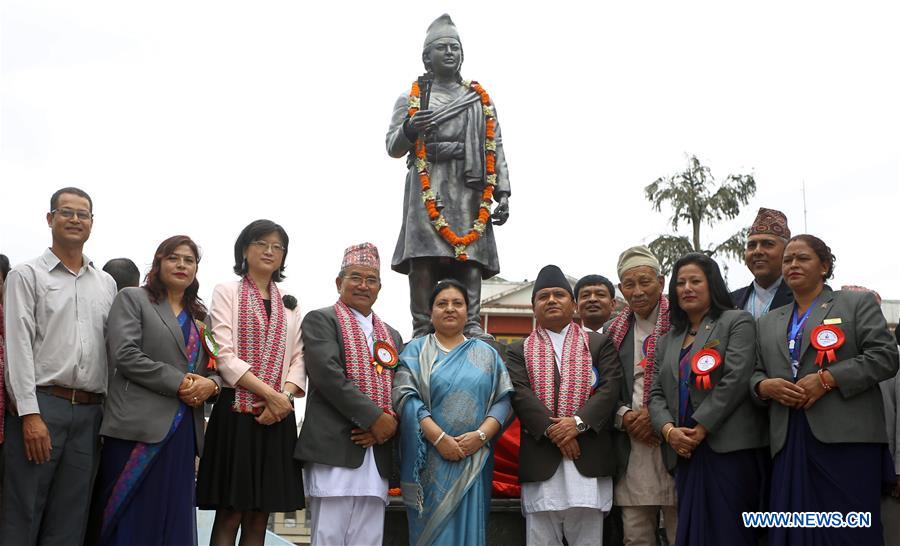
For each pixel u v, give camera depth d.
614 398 5.79
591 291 6.64
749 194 16.05
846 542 5.02
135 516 5.10
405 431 5.52
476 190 7.38
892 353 5.11
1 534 4.96
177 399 5.25
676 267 5.79
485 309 14.66
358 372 5.55
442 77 7.59
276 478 5.33
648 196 16.20
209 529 8.09
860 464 5.11
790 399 5.14
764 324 5.54
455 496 5.37
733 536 5.21
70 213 5.35
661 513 6.67
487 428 5.50
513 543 6.24
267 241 5.74
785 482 5.14
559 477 5.65
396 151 7.37
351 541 5.44
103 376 5.38
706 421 5.29
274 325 5.59
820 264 5.48
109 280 5.62
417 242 7.20
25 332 5.10
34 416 5.00
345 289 5.86
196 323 5.51
